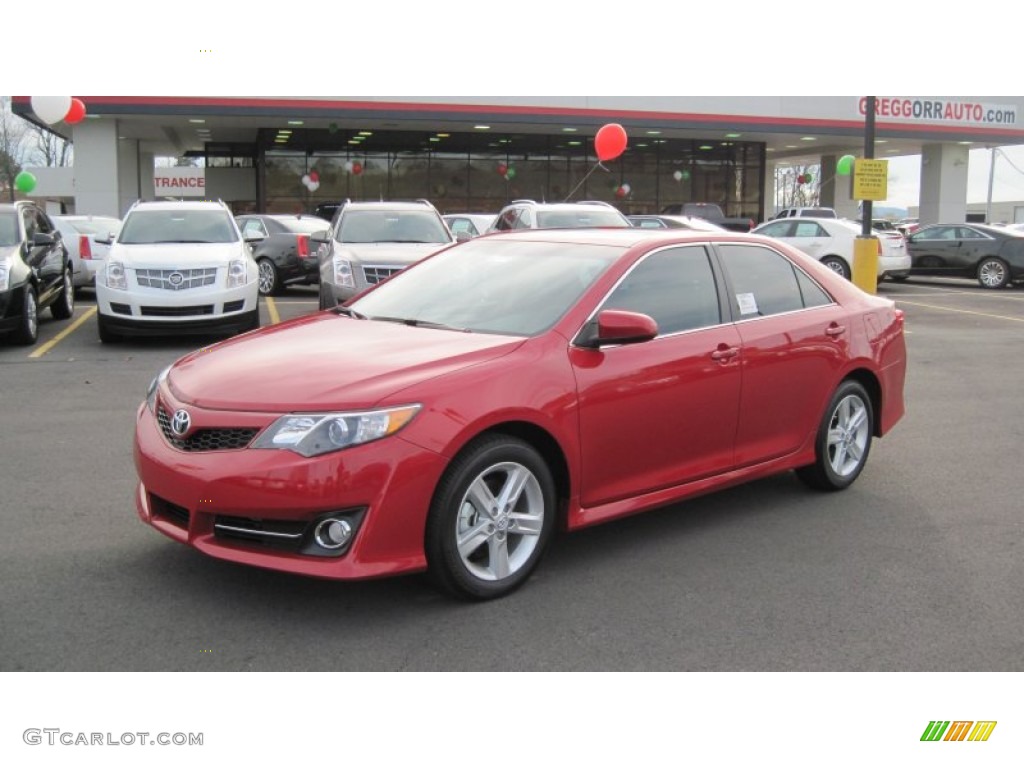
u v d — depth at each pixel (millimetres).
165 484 4070
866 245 16719
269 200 33406
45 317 14289
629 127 31016
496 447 4156
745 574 4680
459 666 3713
